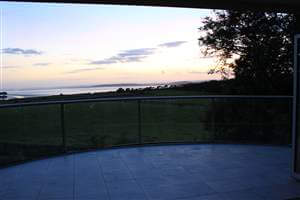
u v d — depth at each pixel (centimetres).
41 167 525
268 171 493
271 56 1138
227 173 482
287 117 705
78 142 630
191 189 415
